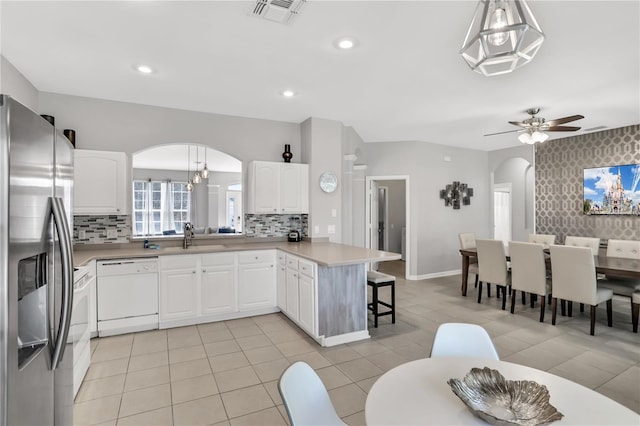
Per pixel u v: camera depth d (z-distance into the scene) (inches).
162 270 140.0
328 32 94.1
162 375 102.1
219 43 100.3
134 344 125.0
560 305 177.3
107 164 138.0
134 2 80.4
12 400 44.3
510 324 147.8
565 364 109.5
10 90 113.6
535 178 249.0
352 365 108.8
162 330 139.5
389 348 122.6
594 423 40.2
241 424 79.4
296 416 45.4
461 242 207.8
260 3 81.0
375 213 257.8
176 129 161.6
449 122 190.4
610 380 99.3
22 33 94.2
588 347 123.0
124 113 151.7
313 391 51.1
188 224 164.7
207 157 289.9
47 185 56.6
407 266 243.9
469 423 40.4
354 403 87.4
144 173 362.6
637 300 136.6
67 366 67.3
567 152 230.8
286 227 186.7
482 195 275.3
